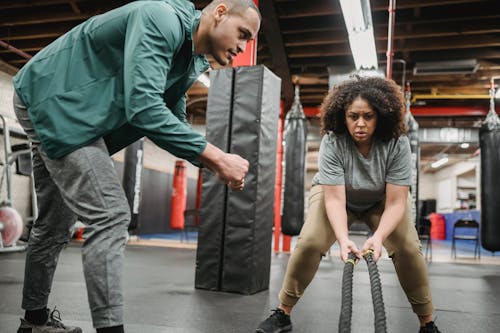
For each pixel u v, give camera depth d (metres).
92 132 1.32
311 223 1.82
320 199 1.85
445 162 16.62
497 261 6.73
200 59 1.54
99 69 1.34
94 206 1.30
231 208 3.15
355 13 4.25
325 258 6.15
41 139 1.32
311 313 2.48
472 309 2.78
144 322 2.13
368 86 1.64
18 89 1.39
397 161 1.71
